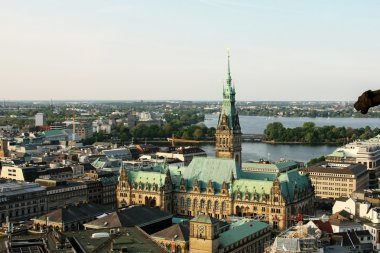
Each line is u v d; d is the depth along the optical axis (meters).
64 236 165.38
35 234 197.88
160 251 155.12
